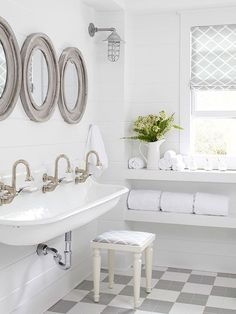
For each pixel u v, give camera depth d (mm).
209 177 4223
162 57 4562
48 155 3562
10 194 2852
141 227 4691
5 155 3008
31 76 3238
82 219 3082
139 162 4496
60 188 3623
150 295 3809
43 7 3443
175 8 4395
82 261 4203
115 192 3613
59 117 3738
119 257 4438
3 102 2918
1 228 2561
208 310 3504
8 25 2916
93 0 4066
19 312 3188
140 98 4645
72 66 3908
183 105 4516
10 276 3076
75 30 4000
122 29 4402
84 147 4238
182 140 4535
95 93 4465
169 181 4602
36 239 2664
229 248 4457
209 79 4426
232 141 4578
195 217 4238
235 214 4359
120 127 4445
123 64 4402
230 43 4359
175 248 4602
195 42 4453
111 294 3826
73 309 3535
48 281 3566
